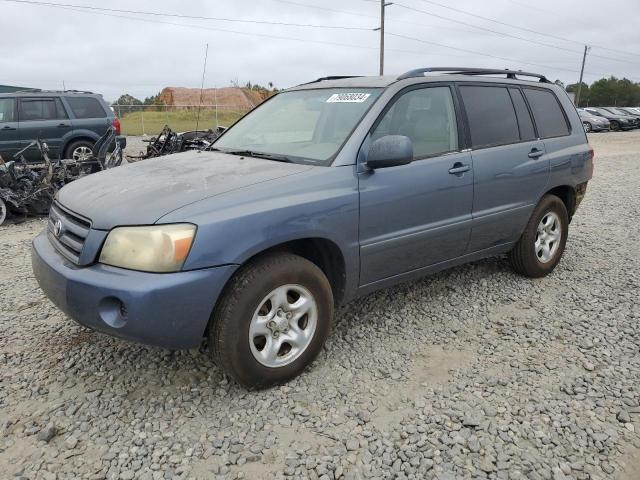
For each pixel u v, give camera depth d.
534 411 2.93
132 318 2.61
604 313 4.20
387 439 2.70
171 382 3.19
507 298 4.50
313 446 2.65
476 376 3.28
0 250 5.99
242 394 3.06
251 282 2.86
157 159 3.94
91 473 2.46
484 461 2.55
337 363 3.42
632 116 31.17
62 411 2.90
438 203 3.79
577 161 5.07
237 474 2.46
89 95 12.38
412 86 3.82
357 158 3.37
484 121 4.27
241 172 3.25
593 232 6.87
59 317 4.08
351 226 3.28
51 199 7.75
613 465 2.53
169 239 2.63
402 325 3.97
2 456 2.56
